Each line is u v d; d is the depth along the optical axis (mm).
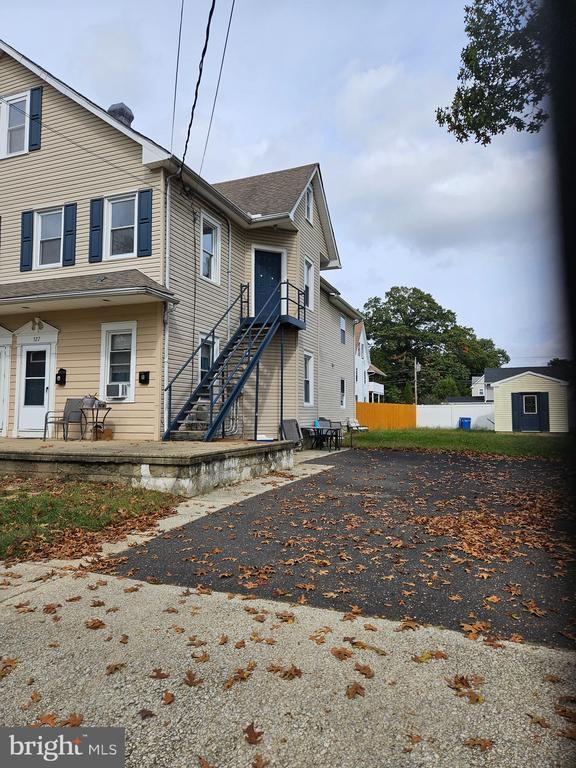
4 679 2730
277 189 15625
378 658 2912
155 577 4262
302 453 14305
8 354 12266
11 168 12633
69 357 11617
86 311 11508
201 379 12273
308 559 4699
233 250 13922
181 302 11492
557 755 2117
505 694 2551
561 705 2453
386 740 2227
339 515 6445
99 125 11680
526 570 4402
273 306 14727
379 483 9055
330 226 17797
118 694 2592
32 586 4078
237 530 5688
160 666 2848
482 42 7766
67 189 11961
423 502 7371
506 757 2113
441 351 57438
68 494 6875
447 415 31891
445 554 4867
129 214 11398
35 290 10914
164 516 6285
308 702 2504
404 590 3945
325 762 2107
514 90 7945
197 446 9039
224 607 3648
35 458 8180
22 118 12688
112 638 3178
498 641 3104
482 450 15773
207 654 2971
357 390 37438
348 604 3693
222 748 2201
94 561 4633
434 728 2299
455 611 3557
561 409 26125
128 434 10898
